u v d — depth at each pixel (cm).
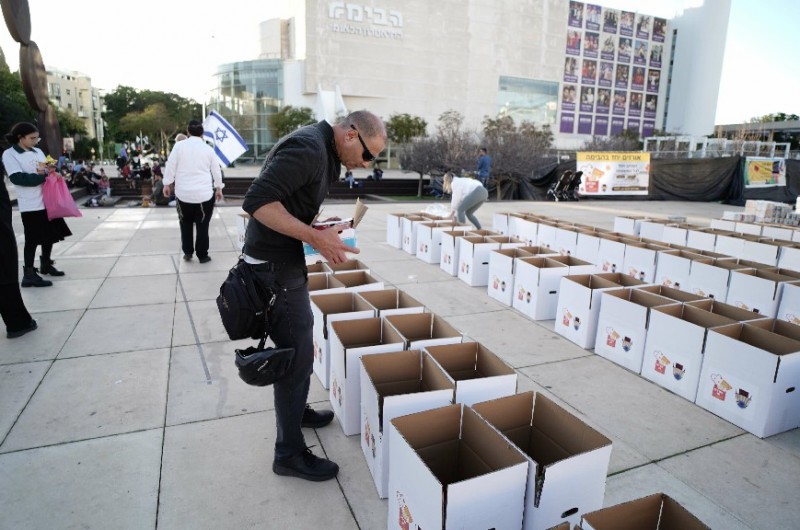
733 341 246
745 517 184
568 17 5944
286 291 176
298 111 4353
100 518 175
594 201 1587
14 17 1118
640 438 235
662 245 515
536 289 395
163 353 312
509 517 146
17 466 200
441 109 5347
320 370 287
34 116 3503
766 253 507
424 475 140
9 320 326
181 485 193
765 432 236
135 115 5562
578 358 327
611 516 130
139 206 1190
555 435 182
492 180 1700
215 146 736
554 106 6091
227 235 730
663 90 6944
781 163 1652
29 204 433
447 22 5231
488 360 233
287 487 195
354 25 4838
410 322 278
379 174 2400
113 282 467
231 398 260
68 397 255
